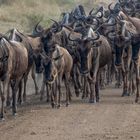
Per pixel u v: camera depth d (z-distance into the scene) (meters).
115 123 28.86
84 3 85.94
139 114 31.31
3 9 69.81
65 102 36.12
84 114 31.45
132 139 25.31
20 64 32.69
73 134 26.41
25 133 26.83
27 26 65.31
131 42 37.00
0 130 27.98
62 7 80.38
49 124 28.78
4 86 31.27
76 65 38.34
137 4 53.88
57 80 34.22
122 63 38.03
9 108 34.53
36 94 40.06
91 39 35.47
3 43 31.16
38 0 76.56
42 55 33.75
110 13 46.31
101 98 37.62
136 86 36.44
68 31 38.50
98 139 25.31
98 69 37.06
